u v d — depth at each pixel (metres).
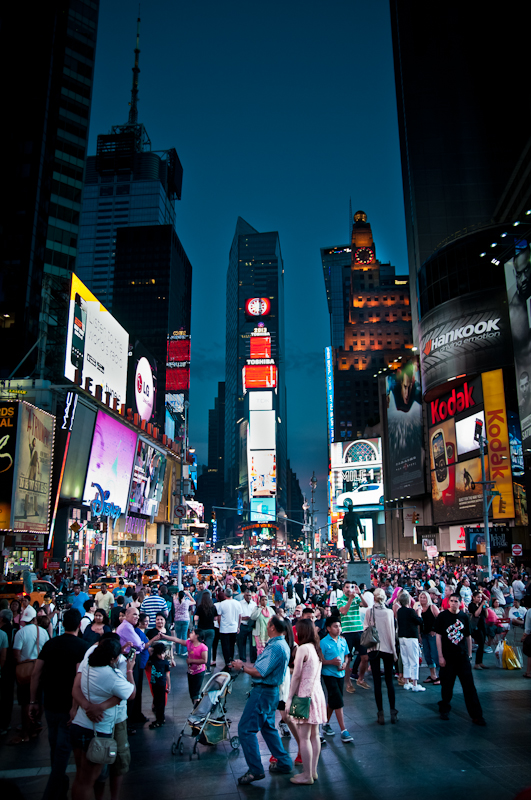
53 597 23.16
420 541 92.50
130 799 7.01
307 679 7.76
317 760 7.83
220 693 9.16
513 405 64.50
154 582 26.30
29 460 42.25
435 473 78.94
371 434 126.56
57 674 6.95
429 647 13.95
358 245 183.00
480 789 7.10
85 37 98.62
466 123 117.12
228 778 7.77
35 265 78.88
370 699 12.11
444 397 76.81
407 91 121.75
